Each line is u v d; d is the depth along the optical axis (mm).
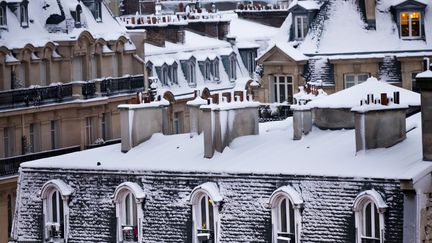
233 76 177500
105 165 96312
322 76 148500
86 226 96000
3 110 143125
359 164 89438
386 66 147250
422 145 88188
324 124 97312
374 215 87250
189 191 93125
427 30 147500
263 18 186375
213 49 176000
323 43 149375
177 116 166750
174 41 172750
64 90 151000
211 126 95625
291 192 89375
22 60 147125
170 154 97375
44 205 97375
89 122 154750
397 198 86312
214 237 92125
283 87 150625
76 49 152500
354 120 93938
